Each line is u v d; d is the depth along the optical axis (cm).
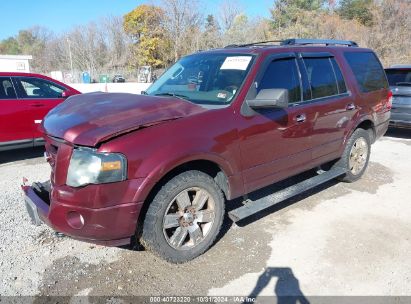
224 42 4219
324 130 462
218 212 356
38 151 770
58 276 325
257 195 488
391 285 317
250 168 377
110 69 5906
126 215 295
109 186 285
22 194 510
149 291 307
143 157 295
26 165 664
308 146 443
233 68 395
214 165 358
